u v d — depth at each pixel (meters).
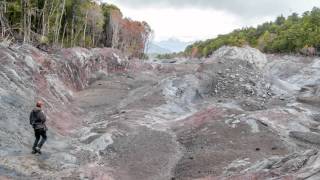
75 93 43.44
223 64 49.31
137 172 22.28
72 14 73.75
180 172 22.47
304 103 40.44
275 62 79.25
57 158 21.97
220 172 21.50
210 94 43.06
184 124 31.89
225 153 24.52
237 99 40.94
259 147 25.77
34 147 21.44
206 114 33.28
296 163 18.25
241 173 20.02
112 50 68.31
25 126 24.27
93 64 55.94
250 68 50.09
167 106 38.50
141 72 67.81
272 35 115.75
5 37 43.09
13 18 54.69
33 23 62.28
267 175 18.19
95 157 23.78
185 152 25.89
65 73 44.06
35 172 19.16
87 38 80.31
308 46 88.06
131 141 26.70
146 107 37.78
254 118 30.19
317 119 33.69
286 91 46.19
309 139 27.86
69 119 31.62
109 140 26.19
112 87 49.19
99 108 38.03
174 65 82.88
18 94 27.73
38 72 35.25
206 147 26.23
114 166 22.77
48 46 50.66
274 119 31.66
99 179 20.02
